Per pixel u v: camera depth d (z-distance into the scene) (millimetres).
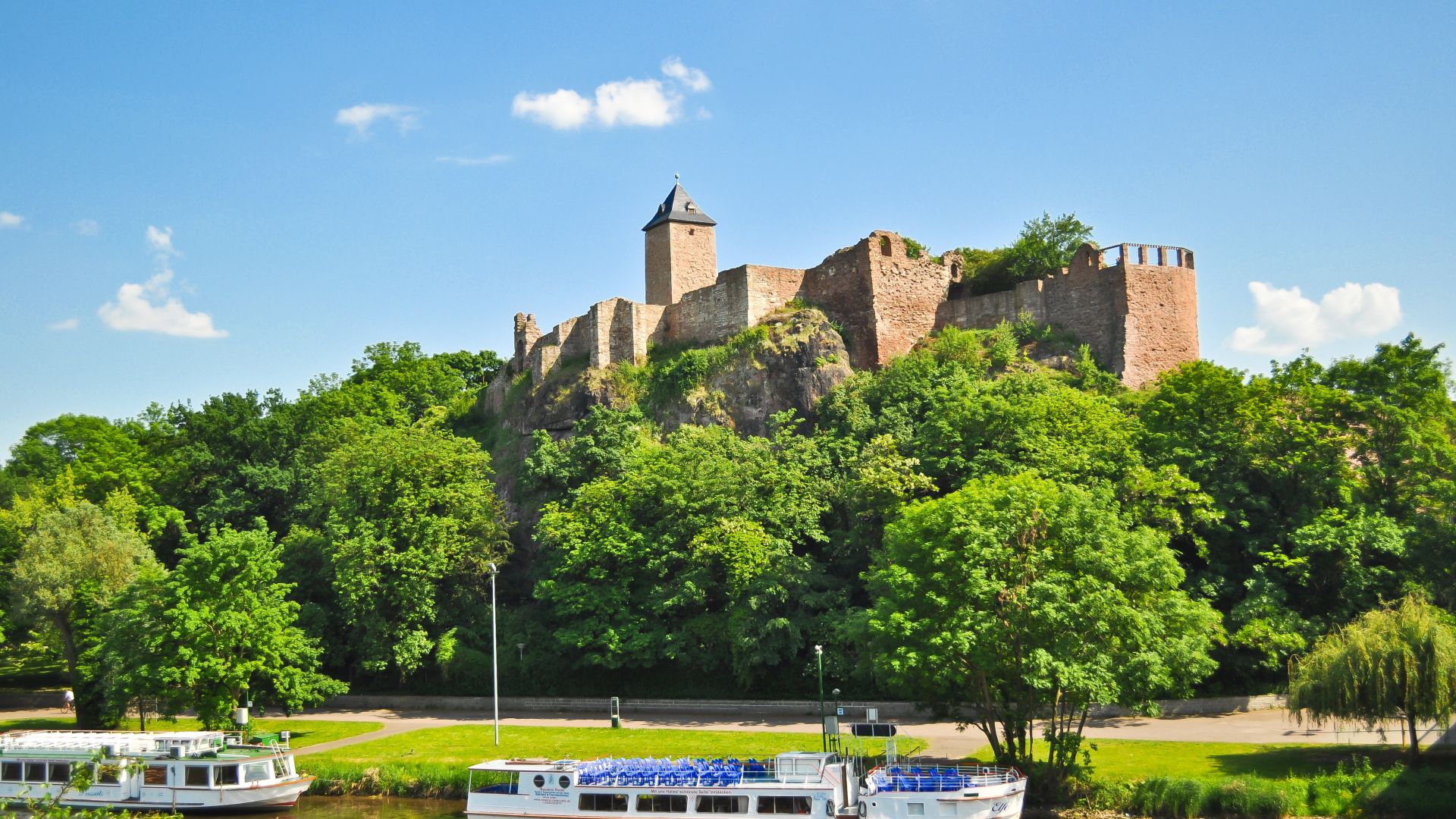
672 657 68812
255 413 111812
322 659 77625
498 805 49406
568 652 74750
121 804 53719
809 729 61188
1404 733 51812
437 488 79625
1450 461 67875
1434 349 71688
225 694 61750
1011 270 99750
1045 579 47469
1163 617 49062
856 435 82062
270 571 64500
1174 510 64125
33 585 74312
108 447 113625
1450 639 46125
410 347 138750
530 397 102125
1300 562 63000
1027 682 46188
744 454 77438
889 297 96812
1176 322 90688
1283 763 48438
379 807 52469
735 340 94000
